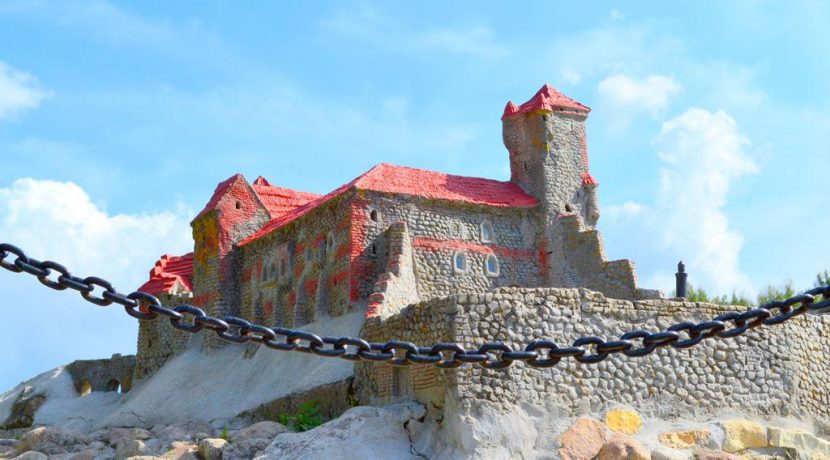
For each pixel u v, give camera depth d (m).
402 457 26.77
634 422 27.39
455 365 12.22
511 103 45.69
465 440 25.83
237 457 28.61
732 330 12.13
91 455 32.94
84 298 11.23
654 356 28.33
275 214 48.22
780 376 29.72
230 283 46.28
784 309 12.15
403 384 29.50
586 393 27.30
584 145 45.16
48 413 49.47
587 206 44.38
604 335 27.94
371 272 38.97
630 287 40.50
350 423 27.33
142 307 11.39
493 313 27.09
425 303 28.23
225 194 46.97
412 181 41.62
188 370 43.28
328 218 40.81
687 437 27.34
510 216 42.69
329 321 38.94
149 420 40.75
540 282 42.41
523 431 26.28
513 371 26.81
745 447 27.62
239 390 38.47
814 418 30.12
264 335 11.80
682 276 41.53
